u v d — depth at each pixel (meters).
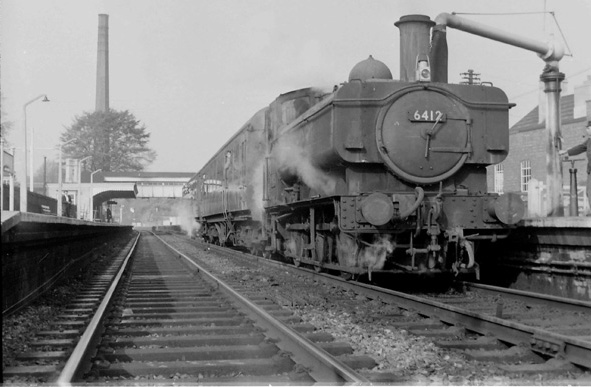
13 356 6.32
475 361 6.10
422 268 11.28
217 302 10.02
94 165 78.50
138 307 9.65
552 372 5.72
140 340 6.88
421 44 11.95
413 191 11.09
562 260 10.63
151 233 63.94
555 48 14.95
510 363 6.12
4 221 5.24
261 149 18.03
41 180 69.56
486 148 11.24
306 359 5.87
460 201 10.78
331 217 12.05
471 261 10.38
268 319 7.42
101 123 79.12
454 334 7.28
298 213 14.44
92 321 7.42
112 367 5.79
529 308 9.06
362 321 8.04
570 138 28.73
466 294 10.75
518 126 33.44
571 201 12.60
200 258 21.47
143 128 82.19
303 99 15.03
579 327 7.43
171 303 9.91
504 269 12.58
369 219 10.09
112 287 11.20
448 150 11.02
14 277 8.59
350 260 11.15
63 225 12.19
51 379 5.42
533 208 19.05
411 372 5.70
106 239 28.73
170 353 6.29
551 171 14.84
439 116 11.02
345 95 10.91
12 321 7.96
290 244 15.30
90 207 45.50
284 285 12.00
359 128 10.87
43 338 7.31
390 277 13.23
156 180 71.19
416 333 7.30
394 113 10.95
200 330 7.55
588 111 26.55
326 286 11.52
